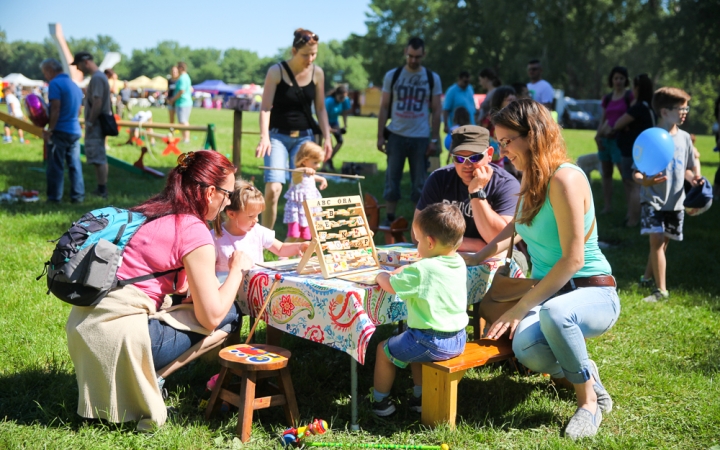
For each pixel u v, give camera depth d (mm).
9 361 4121
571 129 45750
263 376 3436
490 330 3617
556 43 48375
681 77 44750
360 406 3727
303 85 6395
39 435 3281
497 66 56156
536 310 3633
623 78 9609
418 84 8242
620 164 9828
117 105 26234
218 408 3596
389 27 66500
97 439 3273
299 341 4773
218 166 3496
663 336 5086
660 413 3789
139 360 3314
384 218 9102
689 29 41812
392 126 8375
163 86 69000
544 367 3590
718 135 11453
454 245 3441
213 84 86188
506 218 4285
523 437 3463
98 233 3297
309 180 6258
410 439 3377
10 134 16938
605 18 49000
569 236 3443
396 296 3637
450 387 3400
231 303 3535
